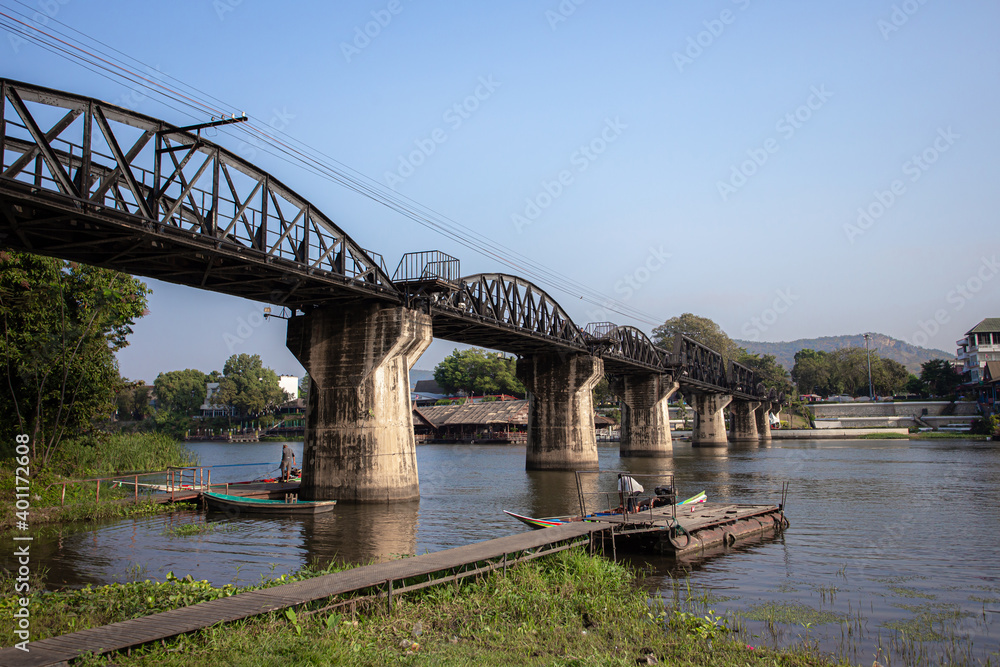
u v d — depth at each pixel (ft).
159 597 46.50
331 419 121.70
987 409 431.84
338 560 69.56
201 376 495.82
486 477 176.55
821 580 60.29
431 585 48.21
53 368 118.11
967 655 41.42
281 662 33.14
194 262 96.17
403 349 121.70
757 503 111.96
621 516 76.28
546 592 50.19
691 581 59.82
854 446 333.83
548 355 206.28
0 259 107.04
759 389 424.46
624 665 36.70
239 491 117.91
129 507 101.24
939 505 111.55
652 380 271.90
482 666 35.76
